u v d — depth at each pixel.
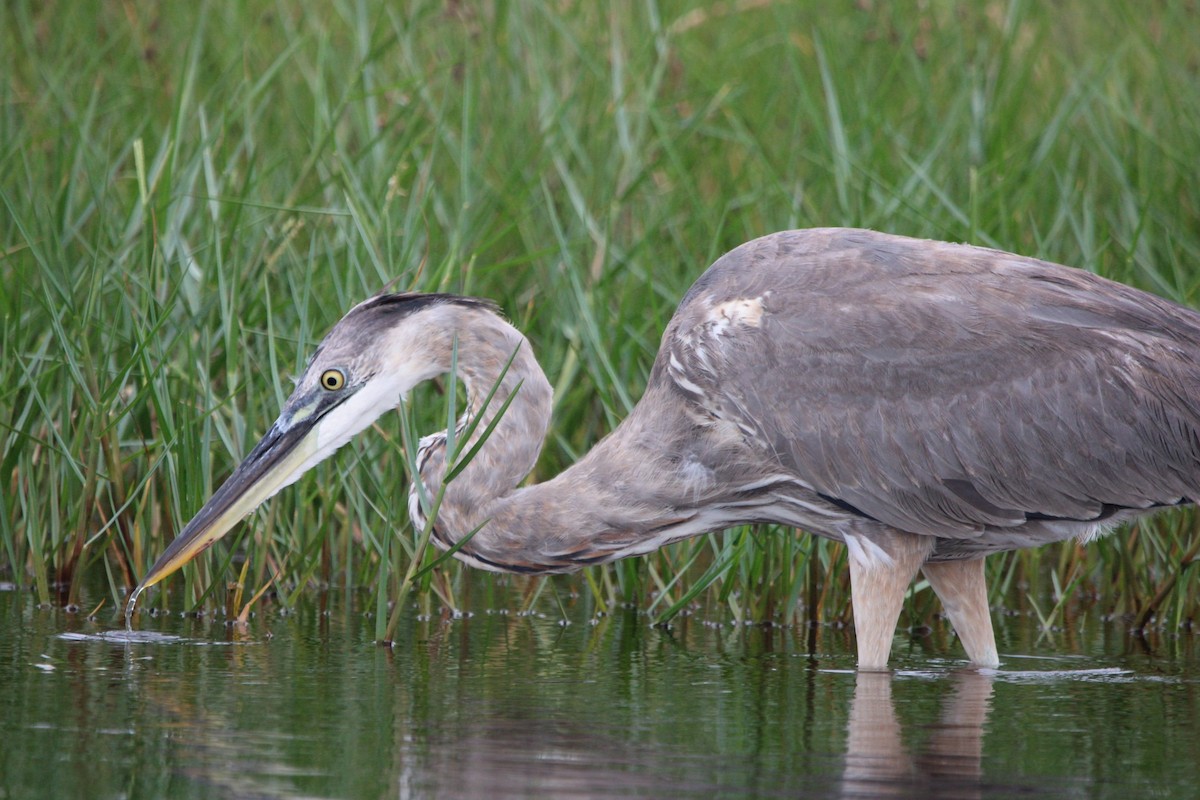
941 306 9.84
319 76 13.88
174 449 11.30
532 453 10.22
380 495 11.43
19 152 13.40
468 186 13.08
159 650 9.55
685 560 11.81
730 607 11.58
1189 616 11.49
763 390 9.85
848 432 9.77
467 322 10.18
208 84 15.94
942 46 16.72
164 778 6.73
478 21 16.17
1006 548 10.12
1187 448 9.62
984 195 13.30
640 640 10.44
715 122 16.45
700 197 14.99
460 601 11.69
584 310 11.76
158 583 11.68
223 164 13.29
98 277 11.80
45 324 12.60
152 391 10.93
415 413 11.40
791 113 16.50
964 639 10.05
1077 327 9.77
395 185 12.13
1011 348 9.72
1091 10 17.58
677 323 10.23
